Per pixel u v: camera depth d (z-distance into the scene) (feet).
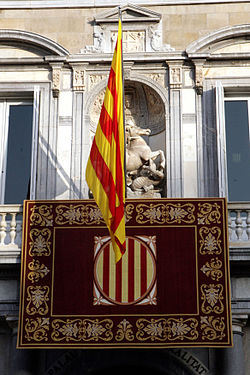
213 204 80.84
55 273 79.30
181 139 87.76
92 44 92.07
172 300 77.92
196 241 79.82
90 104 89.81
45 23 93.04
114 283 78.69
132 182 87.25
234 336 78.84
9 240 83.25
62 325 77.61
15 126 90.99
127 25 92.32
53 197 86.28
